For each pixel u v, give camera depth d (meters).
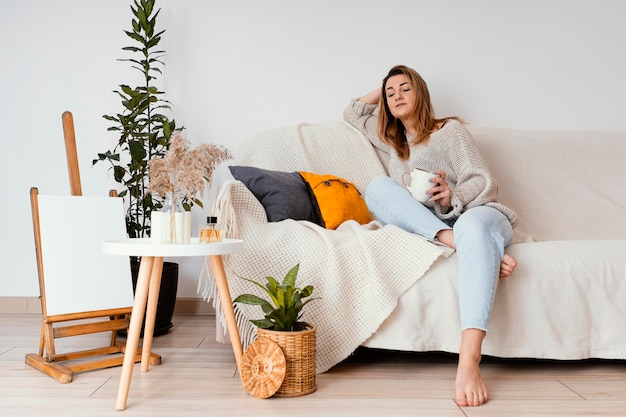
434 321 1.49
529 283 1.50
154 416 1.15
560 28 2.45
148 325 1.51
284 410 1.19
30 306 2.38
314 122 2.45
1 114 2.41
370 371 1.53
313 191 1.89
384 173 2.14
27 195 2.40
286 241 1.56
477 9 2.44
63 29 2.42
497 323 1.49
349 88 2.45
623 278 1.52
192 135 2.43
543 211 2.11
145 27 2.18
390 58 2.44
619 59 2.46
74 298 1.59
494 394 1.33
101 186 2.42
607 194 2.15
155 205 2.16
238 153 2.21
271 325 1.36
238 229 1.62
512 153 2.19
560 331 1.50
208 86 2.43
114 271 1.69
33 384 1.38
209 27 2.44
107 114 2.42
